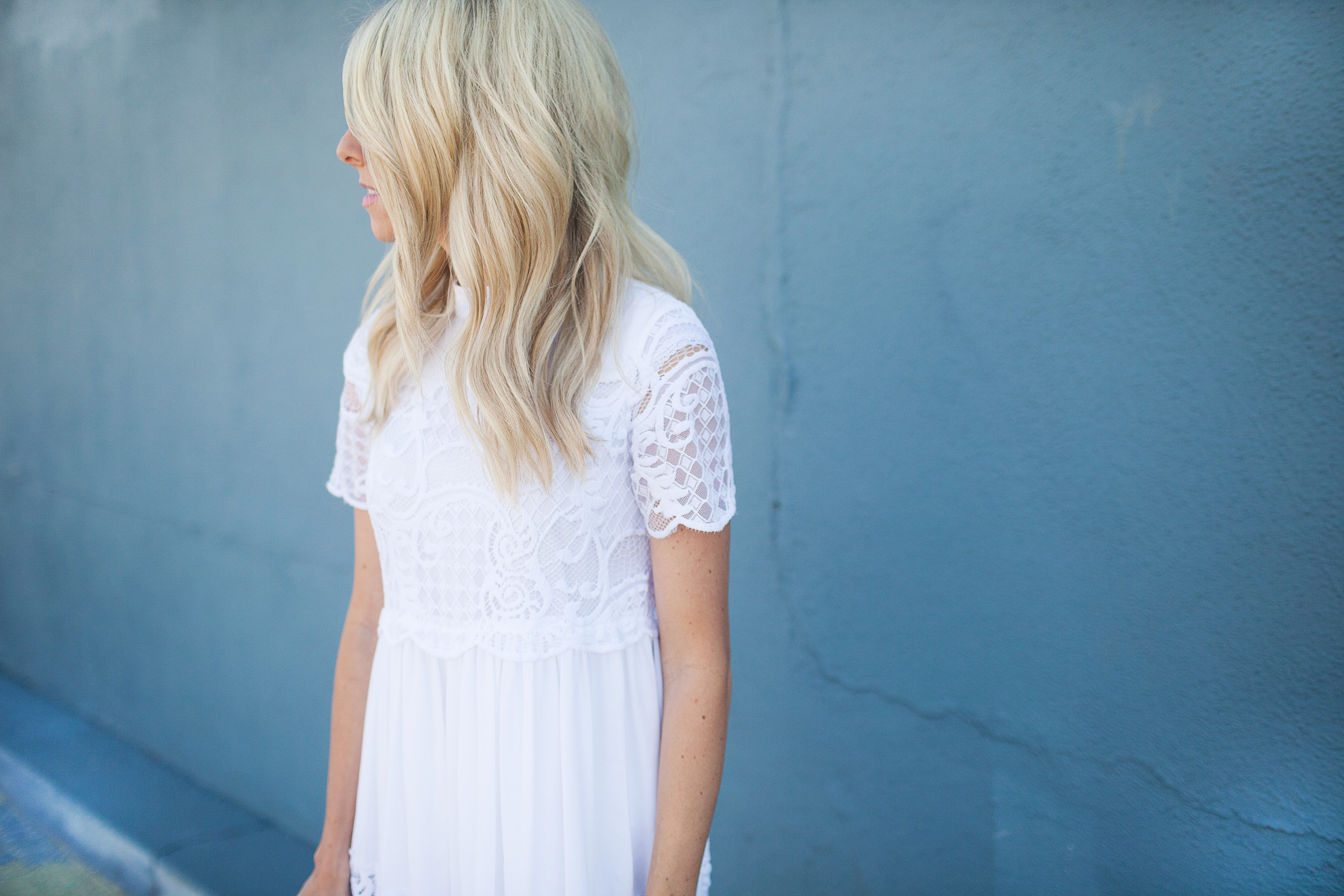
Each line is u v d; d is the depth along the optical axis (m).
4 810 2.83
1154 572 1.27
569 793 0.97
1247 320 1.17
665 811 0.92
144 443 2.95
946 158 1.40
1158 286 1.23
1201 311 1.20
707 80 1.64
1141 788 1.30
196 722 2.85
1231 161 1.16
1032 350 1.34
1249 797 1.21
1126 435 1.27
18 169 3.37
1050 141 1.30
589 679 0.99
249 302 2.52
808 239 1.55
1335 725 1.14
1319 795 1.16
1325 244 1.10
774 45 1.55
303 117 2.30
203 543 2.76
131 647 3.09
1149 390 1.25
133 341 2.95
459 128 0.91
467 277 0.95
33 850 2.61
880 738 1.57
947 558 1.46
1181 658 1.26
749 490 1.68
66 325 3.23
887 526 1.52
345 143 1.04
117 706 3.18
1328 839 1.16
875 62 1.45
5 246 3.49
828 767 1.64
